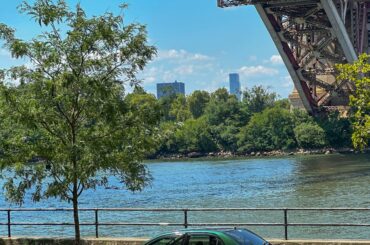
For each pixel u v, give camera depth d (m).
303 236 31.94
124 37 15.84
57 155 15.70
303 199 51.72
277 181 71.62
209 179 78.88
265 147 151.25
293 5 94.25
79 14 15.71
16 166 15.77
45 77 15.63
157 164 129.38
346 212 40.53
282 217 39.38
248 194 58.09
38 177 15.87
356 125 18.98
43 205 53.19
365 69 18.89
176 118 189.38
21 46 15.45
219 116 165.12
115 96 15.76
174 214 43.34
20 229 38.25
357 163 100.00
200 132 158.75
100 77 15.80
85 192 65.19
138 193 62.81
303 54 112.44
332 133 137.25
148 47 16.12
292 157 132.62
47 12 15.48
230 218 39.94
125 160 15.88
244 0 94.00
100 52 15.87
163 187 69.19
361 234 32.06
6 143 15.71
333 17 93.31
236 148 156.38
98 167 15.39
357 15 110.44
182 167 112.44
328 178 72.69
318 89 128.62
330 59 106.44
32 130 15.75
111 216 43.09
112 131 15.81
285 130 147.75
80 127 15.95
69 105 15.70
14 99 15.34
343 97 121.06
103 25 15.58
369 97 18.61
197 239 12.61
